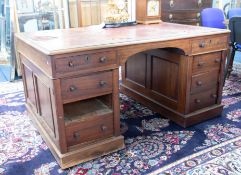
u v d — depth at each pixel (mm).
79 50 1545
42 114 1974
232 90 2953
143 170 1674
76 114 1759
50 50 1489
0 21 3678
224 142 1958
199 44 2035
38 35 2018
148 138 2029
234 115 2377
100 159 1786
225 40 2186
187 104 2139
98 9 3607
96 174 1646
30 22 3412
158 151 1865
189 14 3711
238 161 1742
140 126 2211
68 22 3541
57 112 1593
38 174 1651
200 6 3760
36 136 2078
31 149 1911
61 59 1508
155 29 2244
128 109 2527
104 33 2064
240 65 3744
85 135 1745
